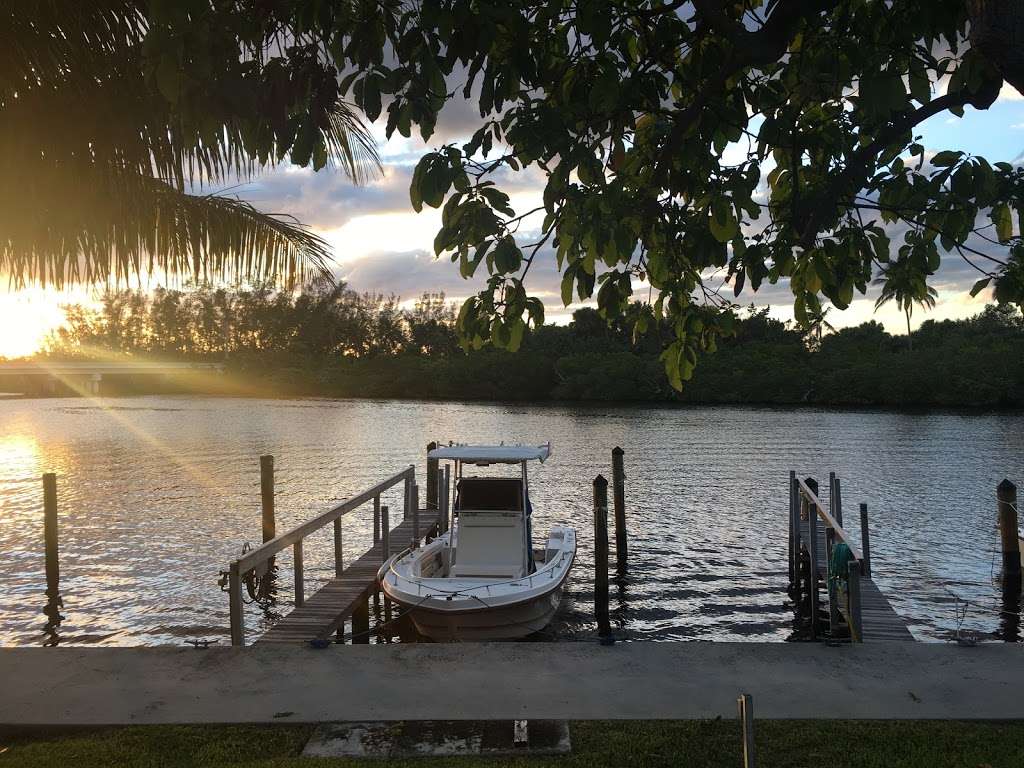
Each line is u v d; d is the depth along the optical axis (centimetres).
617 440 4812
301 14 417
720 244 477
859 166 454
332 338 11962
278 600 1644
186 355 12319
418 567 1397
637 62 524
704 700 625
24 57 611
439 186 411
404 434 5350
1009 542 1714
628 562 1961
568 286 476
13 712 609
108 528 2325
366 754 542
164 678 675
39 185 650
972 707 609
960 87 426
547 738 562
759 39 414
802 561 1762
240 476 3447
